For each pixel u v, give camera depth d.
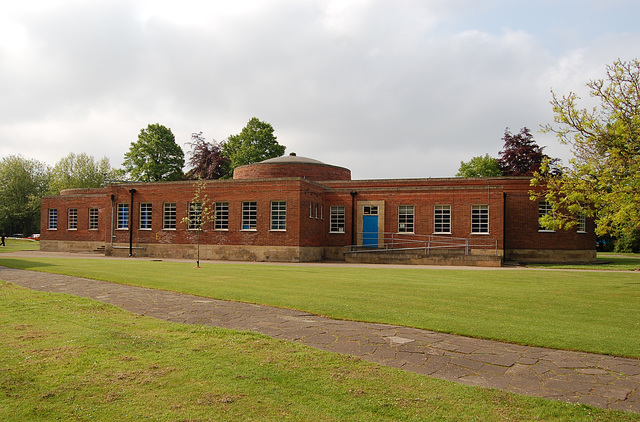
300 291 14.09
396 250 31.08
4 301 11.81
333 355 7.57
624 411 5.66
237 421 5.41
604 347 8.23
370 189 33.44
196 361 7.23
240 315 10.55
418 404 5.82
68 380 6.48
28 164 83.94
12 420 5.40
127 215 35.88
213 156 64.19
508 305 12.38
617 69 15.73
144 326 9.34
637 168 15.20
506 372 7.00
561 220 18.17
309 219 32.06
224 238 32.41
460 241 31.12
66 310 10.78
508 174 54.38
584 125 16.05
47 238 43.56
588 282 18.11
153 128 64.62
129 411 5.62
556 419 5.45
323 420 5.44
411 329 9.44
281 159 40.28
